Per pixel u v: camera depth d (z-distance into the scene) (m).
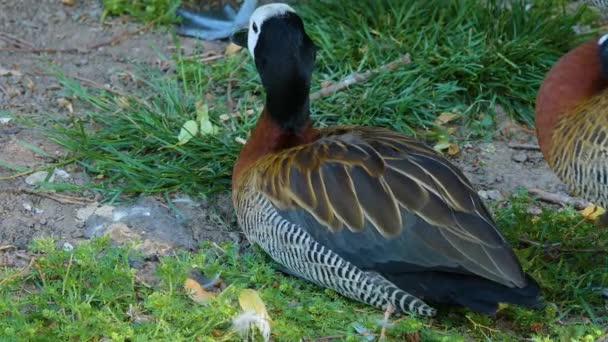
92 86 10.88
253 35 8.41
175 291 7.86
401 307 7.67
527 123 10.75
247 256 8.41
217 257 8.50
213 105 10.64
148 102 10.66
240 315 7.25
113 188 9.37
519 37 11.21
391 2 11.62
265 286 8.06
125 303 7.69
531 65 11.07
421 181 7.61
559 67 8.09
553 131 8.11
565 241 8.63
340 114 10.46
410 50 11.07
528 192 9.70
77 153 9.78
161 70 11.22
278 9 8.34
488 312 7.23
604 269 8.30
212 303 7.42
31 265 8.05
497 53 10.91
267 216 8.01
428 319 7.75
